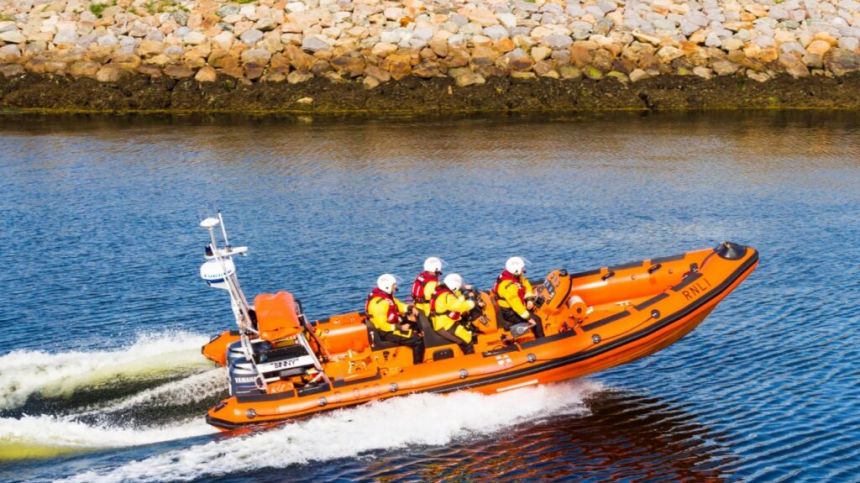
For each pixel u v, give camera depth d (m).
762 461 10.02
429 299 11.04
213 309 14.44
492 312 11.27
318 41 31.88
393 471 9.86
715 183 21.69
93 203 20.27
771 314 13.91
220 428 10.35
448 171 23.03
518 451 10.23
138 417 10.91
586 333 10.98
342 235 17.88
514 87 31.42
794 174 22.47
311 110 31.25
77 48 31.94
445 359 10.81
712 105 31.47
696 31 32.44
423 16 32.56
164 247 17.28
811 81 31.64
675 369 12.25
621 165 23.53
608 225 18.38
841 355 12.47
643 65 31.92
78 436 10.45
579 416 10.92
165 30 32.41
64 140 26.86
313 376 10.84
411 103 31.34
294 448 10.15
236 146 26.05
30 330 13.59
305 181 22.14
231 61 31.81
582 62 31.81
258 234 18.02
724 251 11.73
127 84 31.48
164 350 12.73
